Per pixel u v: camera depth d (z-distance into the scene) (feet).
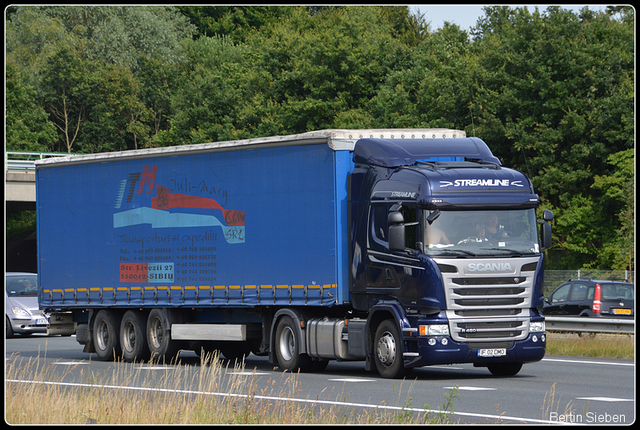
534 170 319.27
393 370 103.55
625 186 290.56
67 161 147.95
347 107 376.48
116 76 582.76
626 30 327.67
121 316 143.33
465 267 100.83
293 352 116.16
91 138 599.98
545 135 310.24
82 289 146.10
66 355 154.71
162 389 89.35
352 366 130.31
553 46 315.17
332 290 110.73
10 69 547.08
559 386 97.55
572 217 305.32
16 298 204.44
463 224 102.06
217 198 126.00
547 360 133.28
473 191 102.47
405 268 102.68
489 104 318.45
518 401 83.92
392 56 395.14
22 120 548.72
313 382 102.78
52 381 95.86
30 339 198.08
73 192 147.64
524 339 102.94
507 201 103.35
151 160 135.85
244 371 119.85
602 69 317.42
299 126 381.60
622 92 307.37
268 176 119.14
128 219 138.82
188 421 65.26
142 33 591.78
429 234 101.14
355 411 76.38
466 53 386.73
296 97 387.14
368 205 108.17
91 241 144.66
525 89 319.47
